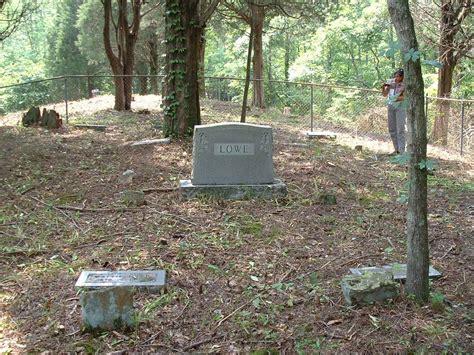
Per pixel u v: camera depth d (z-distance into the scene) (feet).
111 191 21.34
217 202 19.95
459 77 47.50
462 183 25.44
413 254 12.17
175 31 30.01
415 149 11.58
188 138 30.76
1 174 22.90
